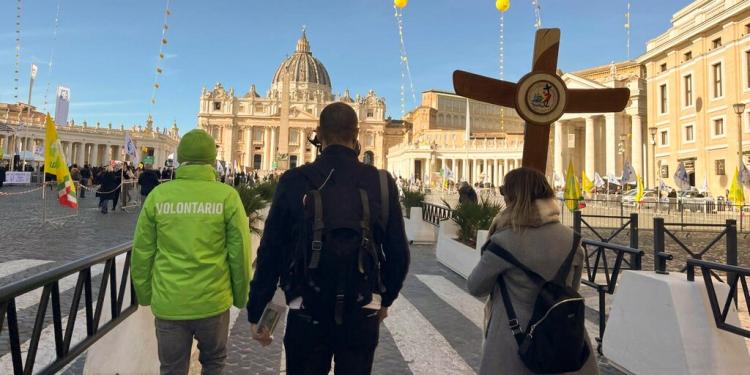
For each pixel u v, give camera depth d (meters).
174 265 2.50
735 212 21.62
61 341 2.33
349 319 1.86
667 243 14.43
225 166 37.47
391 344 4.64
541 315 1.99
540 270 2.10
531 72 4.24
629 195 33.44
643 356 3.83
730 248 5.55
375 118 122.88
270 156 115.12
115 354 3.13
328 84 144.88
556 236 2.16
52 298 2.28
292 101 120.19
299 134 116.06
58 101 17.12
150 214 2.56
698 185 33.72
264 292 2.00
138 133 84.62
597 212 23.19
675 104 36.72
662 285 3.71
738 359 3.52
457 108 109.62
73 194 12.99
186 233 2.53
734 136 30.56
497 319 2.17
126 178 20.59
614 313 4.29
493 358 2.12
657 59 39.34
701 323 3.54
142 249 2.56
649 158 40.09
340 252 1.80
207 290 2.52
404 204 16.61
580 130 62.00
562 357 1.92
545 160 4.33
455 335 4.94
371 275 1.88
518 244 2.13
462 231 9.00
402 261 2.03
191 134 2.72
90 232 11.41
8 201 19.47
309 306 1.84
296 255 1.89
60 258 7.93
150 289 2.60
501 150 71.56
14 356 1.98
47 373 2.18
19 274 6.61
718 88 32.47
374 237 2.01
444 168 54.88
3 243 9.19
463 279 8.02
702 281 3.71
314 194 1.90
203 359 2.73
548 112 4.22
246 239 2.70
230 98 114.88
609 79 51.50
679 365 3.47
